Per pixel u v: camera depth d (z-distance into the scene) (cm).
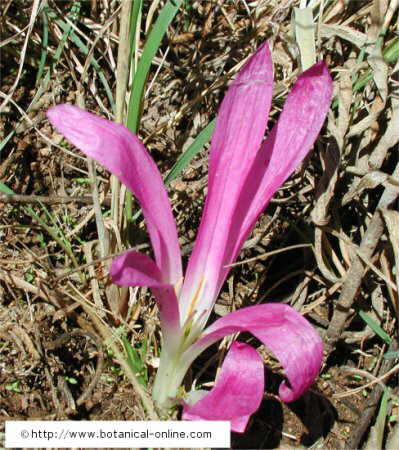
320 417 15
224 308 16
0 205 16
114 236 15
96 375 14
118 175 12
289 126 13
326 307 16
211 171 13
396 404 15
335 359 16
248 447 14
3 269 15
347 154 16
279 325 12
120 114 15
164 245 13
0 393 14
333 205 16
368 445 14
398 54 14
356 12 16
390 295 15
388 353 14
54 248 16
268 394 15
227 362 12
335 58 16
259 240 16
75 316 15
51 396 14
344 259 15
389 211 14
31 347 14
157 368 15
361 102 16
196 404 12
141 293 15
